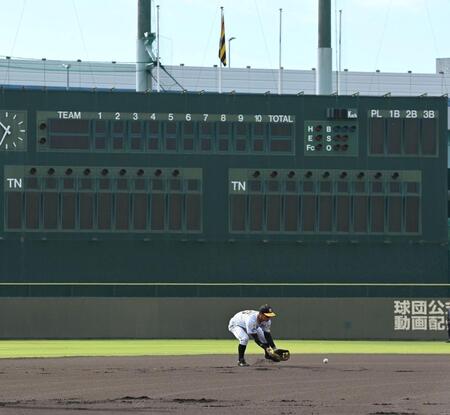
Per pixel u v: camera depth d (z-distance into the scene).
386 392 57.66
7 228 121.94
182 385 61.09
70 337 123.06
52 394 55.91
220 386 60.62
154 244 123.62
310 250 124.75
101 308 123.31
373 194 125.12
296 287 124.75
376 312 125.12
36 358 86.19
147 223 123.44
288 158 124.38
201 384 61.81
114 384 61.66
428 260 126.00
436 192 125.94
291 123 124.56
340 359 86.25
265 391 57.84
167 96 123.75
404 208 125.56
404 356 91.12
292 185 124.38
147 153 123.25
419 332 125.31
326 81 141.50
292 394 56.38
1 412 47.81
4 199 121.69
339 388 59.81
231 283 124.38
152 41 141.00
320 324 124.94
